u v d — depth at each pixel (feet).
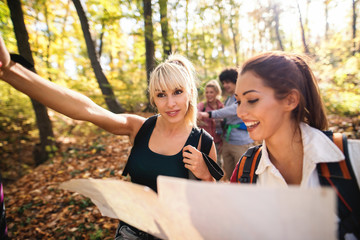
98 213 10.88
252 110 2.43
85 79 27.91
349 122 18.11
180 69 4.34
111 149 20.03
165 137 4.55
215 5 20.67
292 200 1.26
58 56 31.09
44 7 28.19
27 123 27.81
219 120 11.07
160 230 2.19
